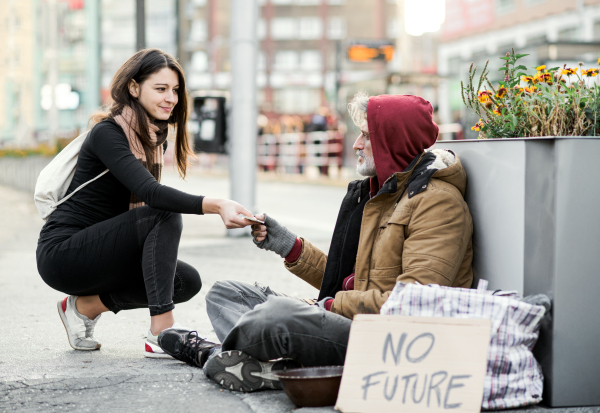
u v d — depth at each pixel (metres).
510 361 2.22
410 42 47.94
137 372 2.77
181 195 2.72
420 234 2.41
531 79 2.75
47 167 3.01
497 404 2.23
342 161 19.05
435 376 2.15
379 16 49.38
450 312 2.26
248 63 7.88
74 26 39.31
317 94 50.06
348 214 2.79
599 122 2.54
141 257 2.91
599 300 2.29
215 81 49.12
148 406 2.37
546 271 2.27
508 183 2.39
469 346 2.16
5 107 38.94
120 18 41.34
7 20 38.50
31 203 13.35
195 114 8.66
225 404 2.38
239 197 7.93
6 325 3.72
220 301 2.80
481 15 23.67
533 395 2.26
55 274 2.90
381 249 2.50
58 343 3.32
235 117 7.91
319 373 2.35
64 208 2.97
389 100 2.58
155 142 3.00
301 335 2.36
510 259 2.39
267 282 5.12
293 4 50.00
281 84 50.06
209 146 8.62
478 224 2.56
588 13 19.38
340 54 20.66
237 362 2.50
